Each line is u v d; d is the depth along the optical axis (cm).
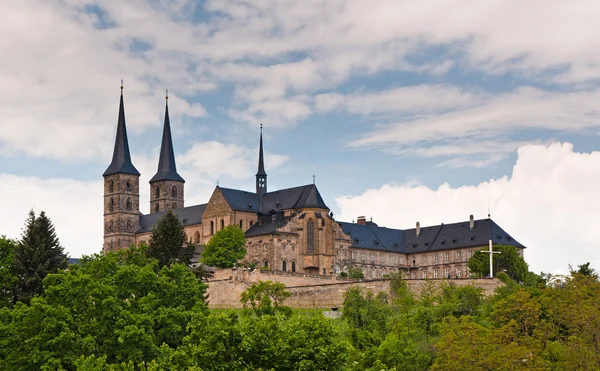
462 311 18312
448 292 19312
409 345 14838
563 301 14238
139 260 18412
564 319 13838
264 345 10475
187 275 15900
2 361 13338
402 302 18912
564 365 12625
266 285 17838
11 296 17425
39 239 18700
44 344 13200
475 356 12875
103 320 13738
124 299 14738
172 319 13988
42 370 12619
